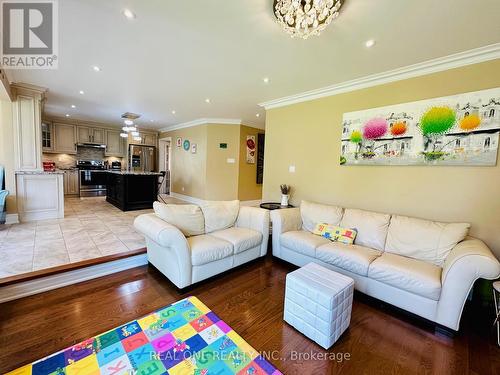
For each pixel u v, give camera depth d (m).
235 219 3.15
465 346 1.68
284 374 1.40
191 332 1.71
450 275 1.75
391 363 1.51
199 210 2.82
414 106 2.58
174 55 2.53
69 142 6.77
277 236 2.96
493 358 1.58
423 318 1.88
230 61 2.63
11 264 2.38
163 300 2.08
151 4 1.73
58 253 2.70
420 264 2.07
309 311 1.67
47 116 6.15
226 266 2.56
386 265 2.04
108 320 1.80
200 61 2.65
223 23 1.94
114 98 4.27
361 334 1.77
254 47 2.30
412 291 1.90
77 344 1.55
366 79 2.89
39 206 4.11
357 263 2.19
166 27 2.02
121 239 3.24
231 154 6.15
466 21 1.78
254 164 6.56
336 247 2.42
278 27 1.96
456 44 2.10
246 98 4.00
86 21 1.97
